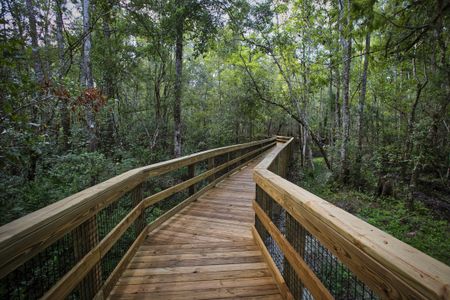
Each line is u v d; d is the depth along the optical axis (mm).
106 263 2090
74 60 10953
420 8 3342
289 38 12766
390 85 13648
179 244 3002
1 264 855
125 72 11672
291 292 1838
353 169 10320
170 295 2053
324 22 12617
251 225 3645
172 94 12219
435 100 9719
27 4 7617
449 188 9727
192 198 4773
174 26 9906
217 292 2100
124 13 11133
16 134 3502
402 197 8781
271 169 3588
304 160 15992
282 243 1952
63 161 5461
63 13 9578
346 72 10453
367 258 841
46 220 1120
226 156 7441
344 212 1196
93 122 7723
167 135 14133
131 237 2900
